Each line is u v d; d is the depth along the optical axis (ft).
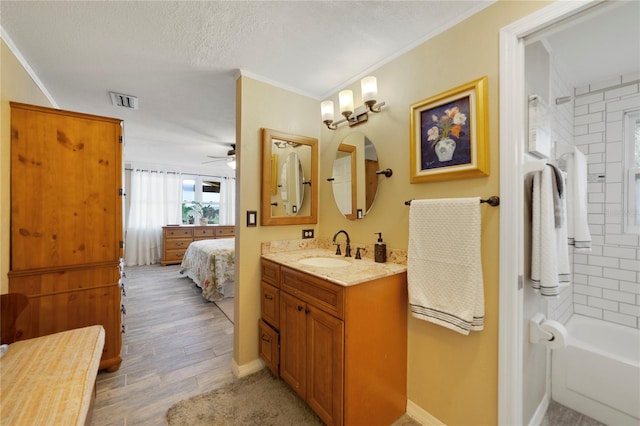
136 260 18.40
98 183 6.24
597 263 6.79
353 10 4.39
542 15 3.60
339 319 4.26
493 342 4.09
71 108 8.57
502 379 3.96
